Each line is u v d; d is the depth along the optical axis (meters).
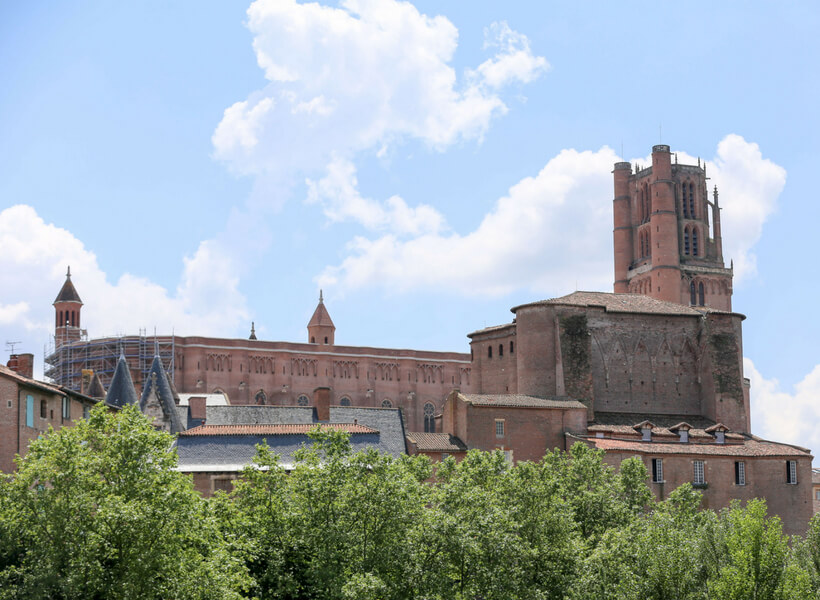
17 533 67.44
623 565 80.31
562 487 94.56
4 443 87.12
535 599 78.81
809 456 128.75
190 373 186.88
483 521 79.69
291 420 126.81
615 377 141.00
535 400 130.12
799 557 93.25
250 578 70.50
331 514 77.06
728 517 92.94
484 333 148.25
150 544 66.50
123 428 70.56
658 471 123.94
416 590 74.62
